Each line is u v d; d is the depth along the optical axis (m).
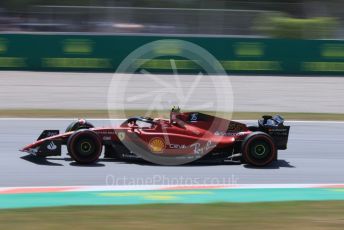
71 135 35.09
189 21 102.50
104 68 88.69
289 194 29.72
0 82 76.69
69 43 87.81
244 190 30.30
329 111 61.91
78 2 114.31
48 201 27.48
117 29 100.81
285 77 87.88
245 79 84.75
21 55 87.12
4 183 30.84
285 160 38.38
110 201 27.64
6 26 98.38
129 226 22.97
